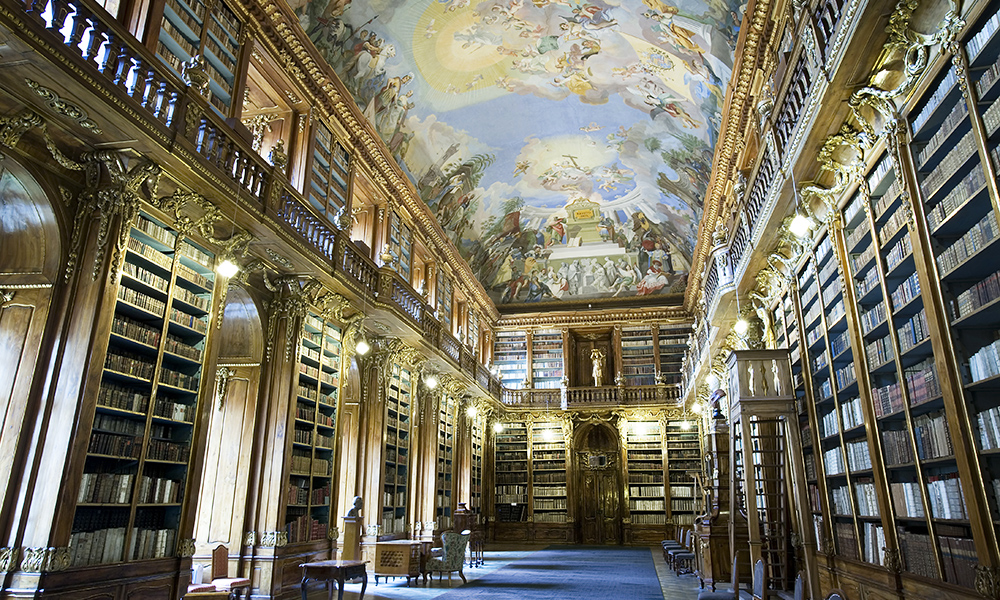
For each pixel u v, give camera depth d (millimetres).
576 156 21781
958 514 5652
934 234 5898
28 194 6859
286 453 10469
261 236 9500
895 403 6879
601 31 15445
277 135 12203
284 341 10875
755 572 7180
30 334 6777
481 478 24609
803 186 8367
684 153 18641
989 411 5137
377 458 14461
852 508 8148
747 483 9594
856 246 7848
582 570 15023
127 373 7500
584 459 25531
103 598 6777
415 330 15125
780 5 9555
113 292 7090
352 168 14141
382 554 12391
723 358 17375
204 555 10016
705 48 13750
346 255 12344
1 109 6328
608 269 27047
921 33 5641
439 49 15562
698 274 21562
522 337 27250
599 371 26234
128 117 6617
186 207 8352
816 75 6785
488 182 22141
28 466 6355
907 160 6152
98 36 6578
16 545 6117
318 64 11828
